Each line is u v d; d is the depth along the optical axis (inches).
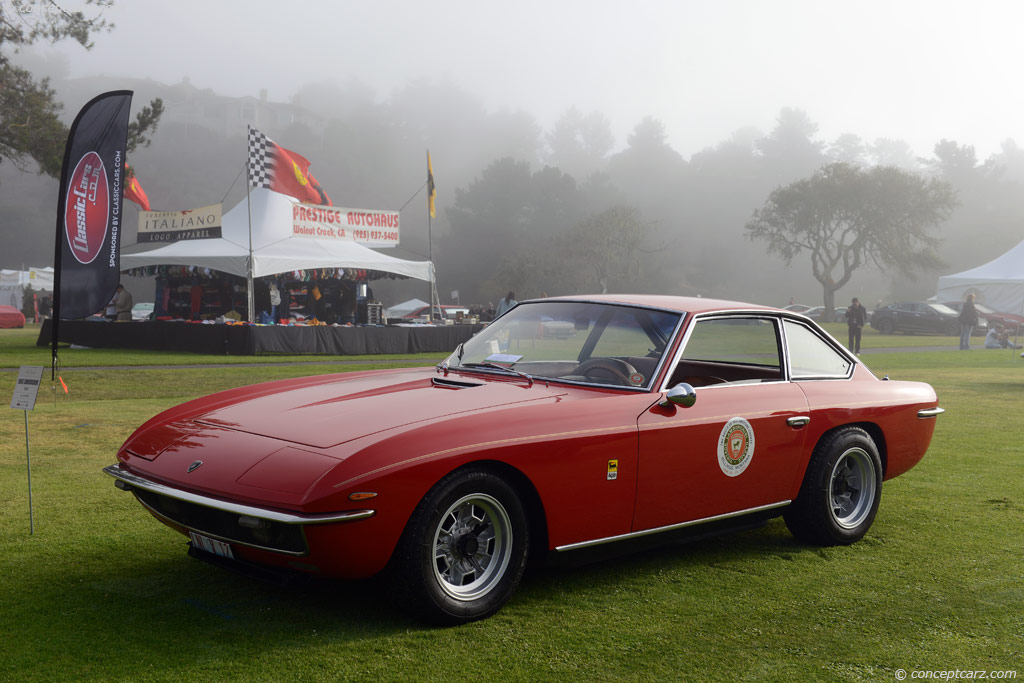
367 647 117.3
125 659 111.4
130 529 176.7
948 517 203.2
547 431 130.4
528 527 134.9
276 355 778.8
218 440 129.6
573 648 119.4
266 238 911.7
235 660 111.9
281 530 113.7
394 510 115.6
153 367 613.3
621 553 145.4
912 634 128.5
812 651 121.2
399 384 154.6
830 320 2480.3
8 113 950.4
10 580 143.4
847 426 178.5
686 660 116.6
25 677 105.0
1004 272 1411.2
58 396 442.0
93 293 397.7
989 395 499.8
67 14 919.7
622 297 174.1
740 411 156.6
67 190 389.4
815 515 172.1
